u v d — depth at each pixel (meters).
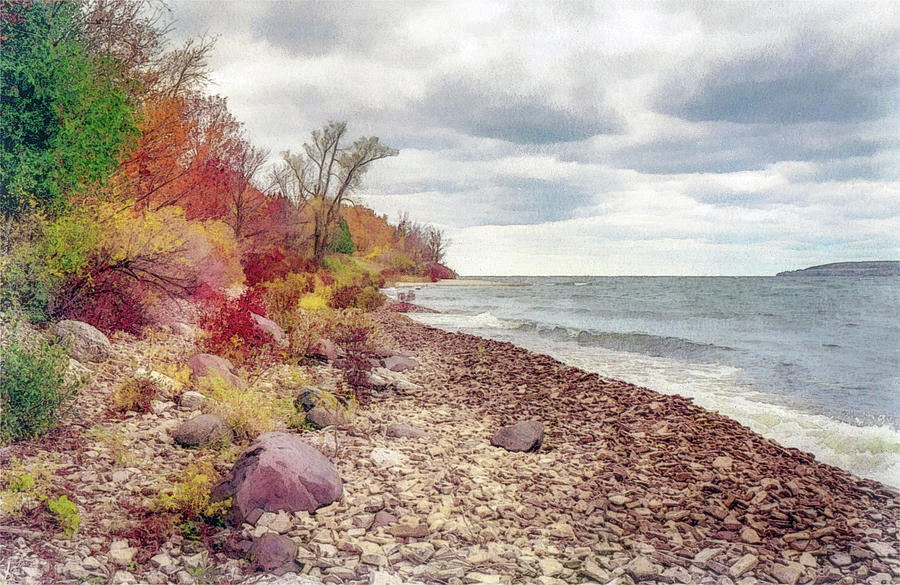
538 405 9.16
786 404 9.52
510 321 23.67
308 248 23.02
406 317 22.83
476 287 56.00
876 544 4.63
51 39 7.74
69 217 7.80
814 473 6.21
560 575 4.07
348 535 4.40
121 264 8.82
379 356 12.60
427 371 11.86
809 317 22.45
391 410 8.40
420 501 5.10
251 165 17.91
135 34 11.52
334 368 10.57
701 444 7.15
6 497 4.02
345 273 24.42
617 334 19.70
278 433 5.30
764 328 20.61
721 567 4.23
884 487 5.88
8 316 6.58
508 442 6.95
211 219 14.64
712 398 9.95
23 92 7.19
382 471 5.75
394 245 39.50
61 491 4.37
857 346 16.36
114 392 6.36
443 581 3.91
